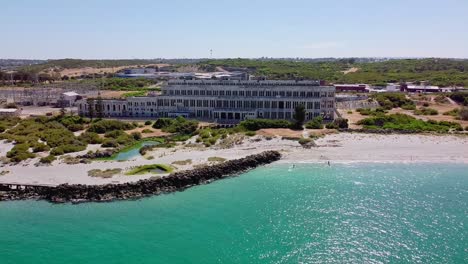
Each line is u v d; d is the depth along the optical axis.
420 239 79.19
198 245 78.25
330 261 71.94
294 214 91.69
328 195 102.94
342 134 163.25
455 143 151.25
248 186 110.19
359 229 83.88
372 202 98.00
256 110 199.12
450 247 75.94
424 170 123.50
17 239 81.50
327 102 195.25
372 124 180.38
